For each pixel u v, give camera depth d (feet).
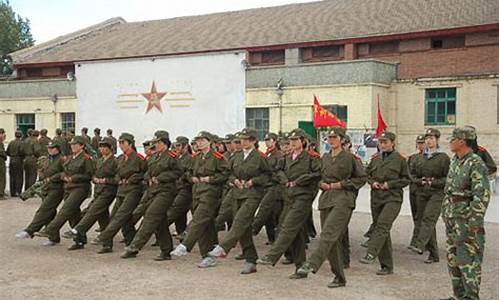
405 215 50.44
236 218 29.86
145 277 28.66
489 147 87.61
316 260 26.35
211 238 31.76
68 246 36.37
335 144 27.17
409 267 31.60
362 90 86.48
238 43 113.80
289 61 109.19
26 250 35.09
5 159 61.87
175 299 24.84
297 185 28.94
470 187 23.20
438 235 41.68
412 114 92.22
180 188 36.68
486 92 87.81
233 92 94.99
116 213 34.27
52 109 112.47
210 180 31.14
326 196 27.20
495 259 33.63
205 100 97.09
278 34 113.70
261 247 36.88
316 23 115.03
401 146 92.94
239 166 30.27
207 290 26.30
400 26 104.12
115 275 29.01
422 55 102.32
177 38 124.98
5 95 117.19
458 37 99.96
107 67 105.60
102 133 106.11
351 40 104.78
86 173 36.04
